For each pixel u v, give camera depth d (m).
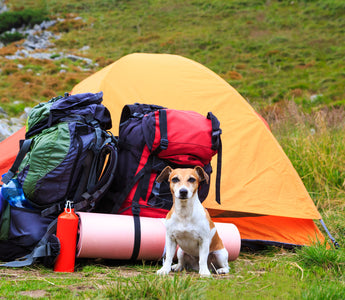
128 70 4.84
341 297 2.36
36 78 15.12
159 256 3.21
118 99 4.63
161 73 4.88
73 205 3.19
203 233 2.91
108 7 30.62
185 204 2.85
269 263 3.39
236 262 3.54
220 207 4.02
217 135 3.55
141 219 3.26
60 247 2.92
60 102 3.37
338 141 6.56
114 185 3.53
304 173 5.91
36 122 3.43
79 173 3.22
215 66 19.70
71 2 30.91
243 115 4.66
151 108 3.78
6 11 28.53
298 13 26.91
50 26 26.48
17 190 3.13
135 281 2.59
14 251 3.13
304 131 6.99
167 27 26.25
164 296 2.16
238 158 4.36
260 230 4.19
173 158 3.46
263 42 22.92
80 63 19.45
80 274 2.88
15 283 2.54
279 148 4.47
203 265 2.93
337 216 4.84
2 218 3.08
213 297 2.25
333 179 5.77
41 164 3.10
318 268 3.17
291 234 4.16
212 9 29.00
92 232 3.02
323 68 19.02
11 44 22.95
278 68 19.41
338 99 14.70
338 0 27.14
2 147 4.82
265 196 4.16
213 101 4.75
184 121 3.51
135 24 26.83
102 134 3.38
